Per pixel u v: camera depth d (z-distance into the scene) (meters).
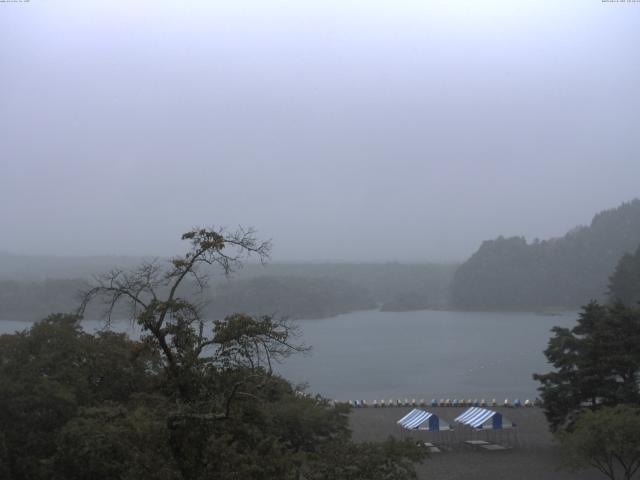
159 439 20.73
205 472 20.38
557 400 54.25
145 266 35.31
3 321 150.12
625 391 51.81
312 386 108.62
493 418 56.75
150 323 21.69
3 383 34.62
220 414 20.39
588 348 53.19
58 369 37.12
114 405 28.88
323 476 22.70
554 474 48.97
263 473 20.41
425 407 78.88
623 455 43.28
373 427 67.06
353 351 154.38
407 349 156.88
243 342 22.31
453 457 54.56
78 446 27.27
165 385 22.64
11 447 33.41
